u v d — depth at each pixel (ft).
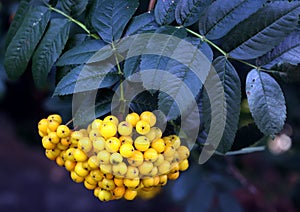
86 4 2.18
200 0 2.06
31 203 6.26
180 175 3.01
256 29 2.07
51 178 6.64
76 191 6.42
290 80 2.13
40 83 2.23
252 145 2.29
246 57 2.08
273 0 2.08
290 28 2.06
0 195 6.35
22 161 6.93
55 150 2.09
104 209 6.04
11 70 2.26
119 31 2.10
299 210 4.06
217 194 3.01
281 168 3.91
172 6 2.08
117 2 2.10
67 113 2.64
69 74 2.08
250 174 4.23
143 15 2.11
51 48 2.20
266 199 4.44
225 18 2.06
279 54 2.11
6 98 5.30
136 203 5.91
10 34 2.35
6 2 3.51
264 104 2.10
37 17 2.23
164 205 5.74
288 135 3.49
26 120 5.53
